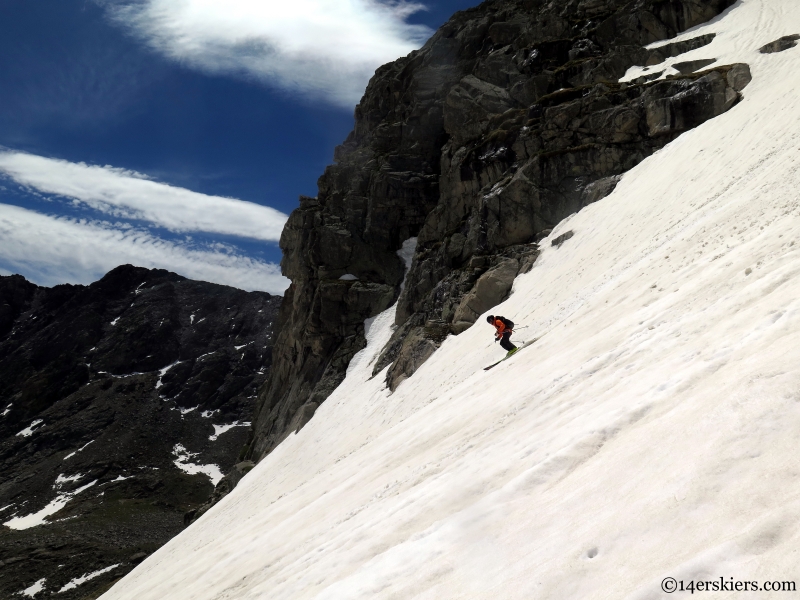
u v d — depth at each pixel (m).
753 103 32.50
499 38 58.28
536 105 45.41
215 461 139.50
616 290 18.86
